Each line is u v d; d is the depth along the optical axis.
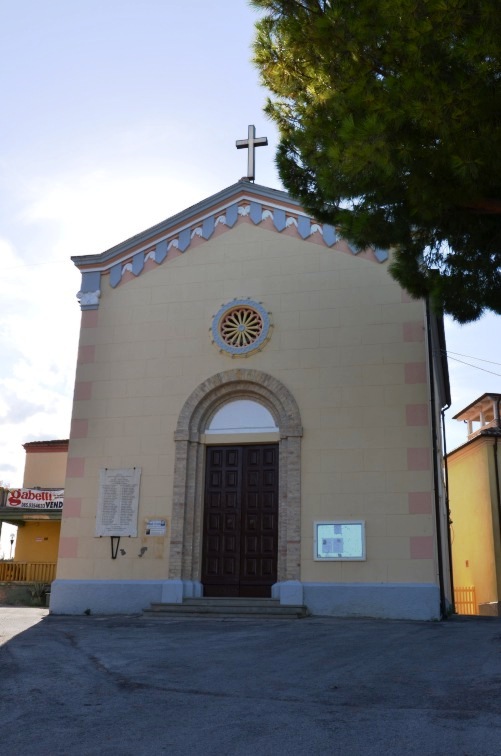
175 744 5.86
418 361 17.14
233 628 13.62
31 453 29.95
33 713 6.83
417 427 16.75
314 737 6.04
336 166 10.38
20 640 11.90
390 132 10.01
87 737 6.05
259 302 18.56
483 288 12.39
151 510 17.78
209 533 17.83
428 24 9.59
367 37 10.35
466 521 30.05
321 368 17.70
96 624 14.59
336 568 16.38
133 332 19.27
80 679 8.41
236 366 18.28
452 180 10.43
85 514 18.14
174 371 18.69
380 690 7.79
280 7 11.72
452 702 7.21
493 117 9.90
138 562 17.50
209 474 18.22
